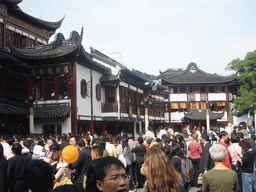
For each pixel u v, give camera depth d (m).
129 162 11.53
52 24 33.47
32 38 30.91
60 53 23.02
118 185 2.77
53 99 24.61
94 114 27.39
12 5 27.23
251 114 55.84
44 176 3.18
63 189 2.70
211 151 5.48
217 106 56.78
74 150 6.38
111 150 10.31
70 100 24.03
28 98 26.92
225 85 56.75
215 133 22.77
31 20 30.33
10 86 25.20
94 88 27.81
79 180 7.40
